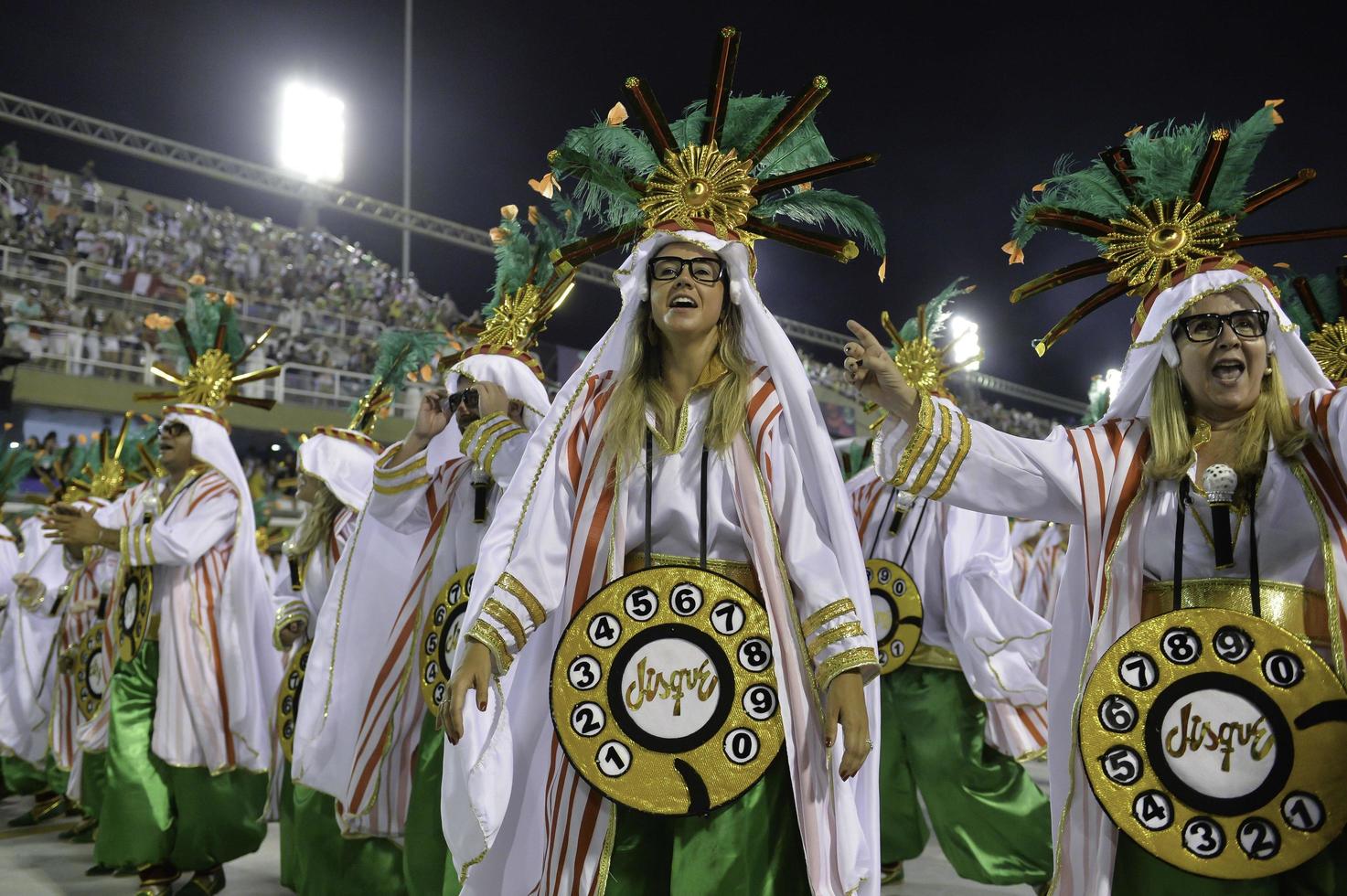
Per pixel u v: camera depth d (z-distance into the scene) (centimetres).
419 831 380
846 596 252
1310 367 274
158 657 518
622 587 258
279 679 557
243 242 1992
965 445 280
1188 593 268
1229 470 263
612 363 287
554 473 273
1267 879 246
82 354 1569
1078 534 288
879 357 282
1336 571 254
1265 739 245
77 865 580
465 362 412
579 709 254
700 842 250
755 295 276
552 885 255
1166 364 282
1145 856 258
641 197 292
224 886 525
